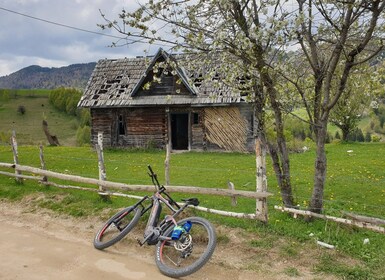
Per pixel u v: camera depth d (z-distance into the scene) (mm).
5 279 5461
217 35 6703
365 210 9016
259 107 7926
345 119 25766
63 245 6934
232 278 5711
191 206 7961
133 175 14102
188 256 6145
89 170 15156
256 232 6957
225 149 22672
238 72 7727
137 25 7270
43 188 10586
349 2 6230
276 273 5793
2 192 10398
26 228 8016
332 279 5539
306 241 6543
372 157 17812
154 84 23562
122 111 24484
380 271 5582
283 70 7457
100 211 8602
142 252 6672
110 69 26594
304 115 9461
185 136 29328
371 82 8508
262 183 7188
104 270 5879
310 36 7266
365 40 6480
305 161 17562
